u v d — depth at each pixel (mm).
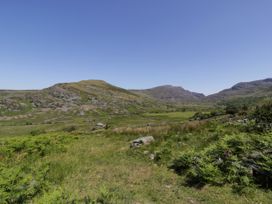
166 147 14930
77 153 16328
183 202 8125
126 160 13906
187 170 10867
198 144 15164
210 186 9195
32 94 156375
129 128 26984
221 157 10969
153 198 8438
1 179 8516
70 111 134875
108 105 166250
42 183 9094
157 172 11320
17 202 7766
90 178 10711
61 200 7082
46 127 79875
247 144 11242
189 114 95562
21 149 17578
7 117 112188
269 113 17016
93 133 30016
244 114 21812
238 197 8156
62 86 194375
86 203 7422
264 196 8062
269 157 9500
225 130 17000
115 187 9430
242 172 9484
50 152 16562
